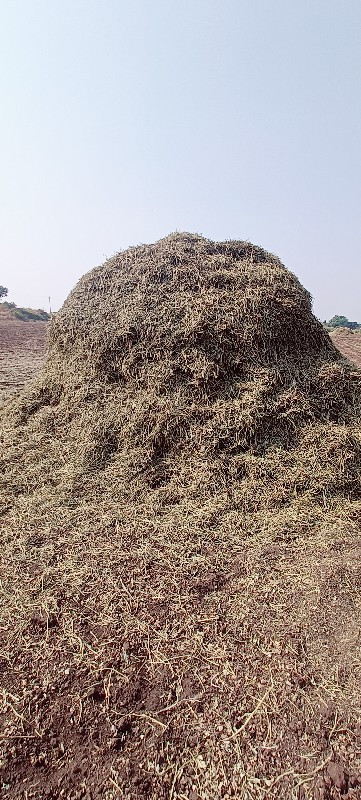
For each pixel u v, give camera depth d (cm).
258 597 258
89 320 496
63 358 523
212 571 281
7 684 207
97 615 246
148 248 553
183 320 449
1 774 172
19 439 452
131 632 235
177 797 166
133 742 183
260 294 462
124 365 452
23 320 3372
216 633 234
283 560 291
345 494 358
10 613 248
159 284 492
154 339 445
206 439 387
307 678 206
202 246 539
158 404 411
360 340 1933
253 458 375
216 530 321
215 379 421
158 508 343
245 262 518
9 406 530
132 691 203
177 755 179
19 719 191
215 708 195
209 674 211
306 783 167
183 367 427
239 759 176
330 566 280
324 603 250
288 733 184
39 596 260
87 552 296
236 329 439
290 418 397
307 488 358
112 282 526
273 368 429
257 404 399
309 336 469
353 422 416
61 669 214
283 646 223
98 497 360
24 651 224
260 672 211
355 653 217
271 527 324
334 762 172
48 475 393
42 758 177
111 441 412
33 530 322
